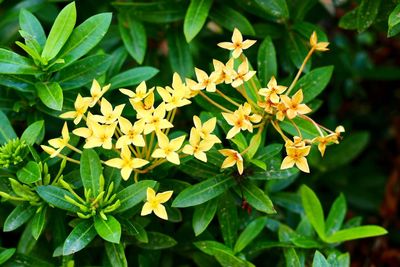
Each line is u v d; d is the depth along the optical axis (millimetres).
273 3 720
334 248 769
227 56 799
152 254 725
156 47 838
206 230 734
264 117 667
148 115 627
